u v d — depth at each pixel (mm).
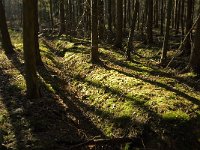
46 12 57875
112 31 36062
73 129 12531
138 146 11234
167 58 22828
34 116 12648
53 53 27312
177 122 11438
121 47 26938
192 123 11477
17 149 10297
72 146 10797
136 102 13250
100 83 16625
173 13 42875
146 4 34125
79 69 20297
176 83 16516
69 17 36156
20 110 13031
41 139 11023
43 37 38188
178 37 32031
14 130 11523
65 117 13453
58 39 33375
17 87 16016
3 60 21703
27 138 11008
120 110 13266
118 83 15859
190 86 16359
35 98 14547
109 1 34781
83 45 28016
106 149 11164
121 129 12328
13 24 62062
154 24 45219
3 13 23562
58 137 11414
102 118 13539
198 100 13531
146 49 26875
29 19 13352
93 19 19953
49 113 13188
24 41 13844
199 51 18328
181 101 13172
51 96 15492
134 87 15055
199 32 18188
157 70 19344
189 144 10891
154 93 14016
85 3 20094
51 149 10539
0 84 16625
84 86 17312
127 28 42562
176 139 10930
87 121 13773
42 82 17109
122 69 18953
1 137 10906
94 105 14828
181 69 20062
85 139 11859
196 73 18188
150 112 12211
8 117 12469
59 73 20328
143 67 19797
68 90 17344
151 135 11328
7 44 23875
